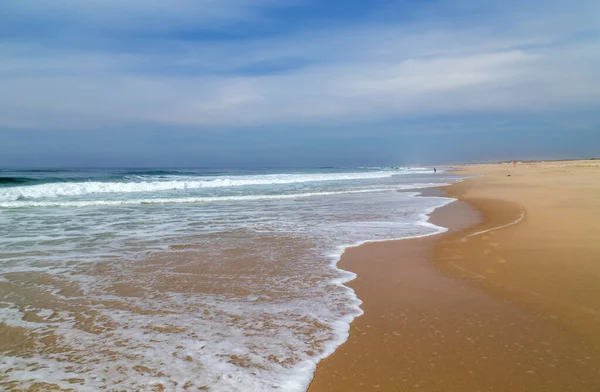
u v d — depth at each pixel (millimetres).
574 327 4043
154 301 4930
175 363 3408
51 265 6664
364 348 3693
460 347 3678
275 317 4426
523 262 6414
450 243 8211
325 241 8648
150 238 9047
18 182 28812
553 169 53500
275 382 3127
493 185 25906
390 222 11289
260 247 8062
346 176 50844
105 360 3453
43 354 3559
